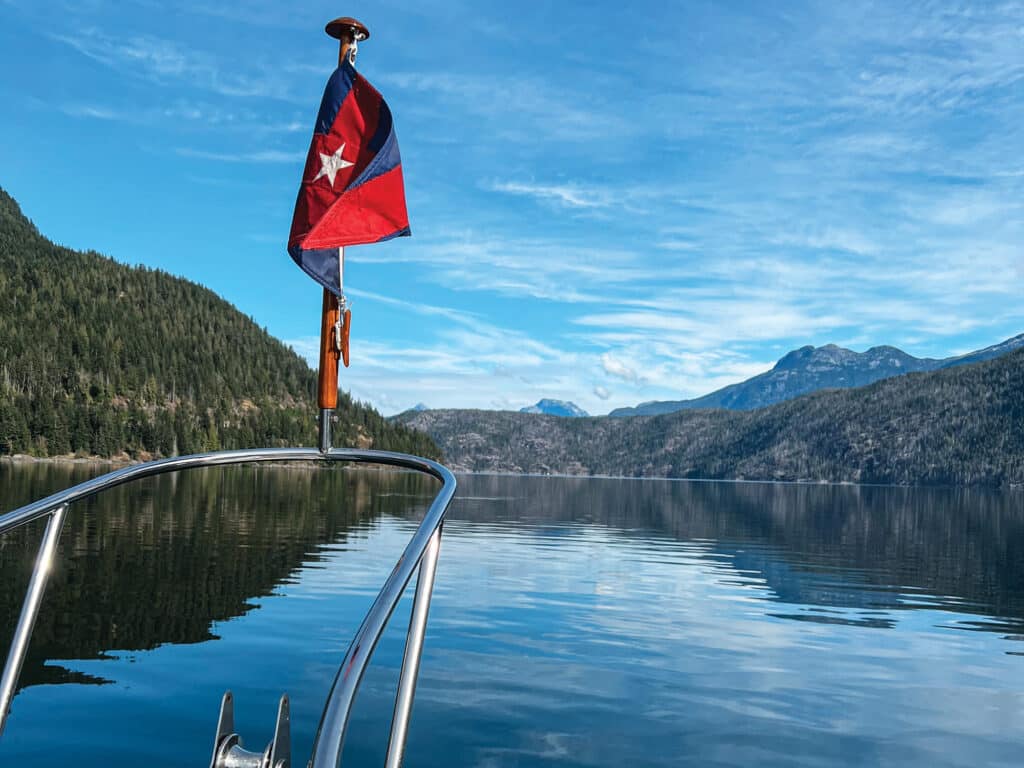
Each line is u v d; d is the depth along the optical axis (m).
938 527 40.47
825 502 77.56
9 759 5.74
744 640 10.51
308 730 6.50
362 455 2.87
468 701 7.42
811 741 6.64
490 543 23.14
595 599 13.35
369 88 2.82
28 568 13.82
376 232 2.78
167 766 5.64
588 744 6.37
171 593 12.13
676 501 67.81
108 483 2.76
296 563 16.16
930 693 8.21
